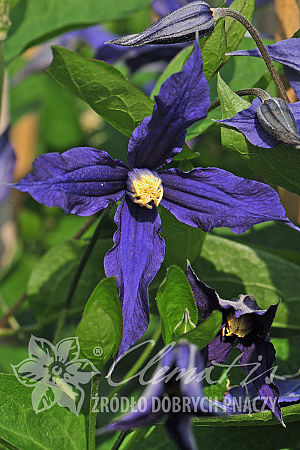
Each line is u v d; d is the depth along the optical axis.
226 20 0.46
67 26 0.49
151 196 0.42
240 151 0.45
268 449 0.47
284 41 0.44
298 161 0.45
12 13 0.49
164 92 0.41
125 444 0.47
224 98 0.43
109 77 0.43
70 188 0.41
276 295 0.50
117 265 0.42
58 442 0.44
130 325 0.41
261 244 0.54
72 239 0.53
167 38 0.43
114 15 0.49
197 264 0.51
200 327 0.40
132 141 0.42
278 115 0.42
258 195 0.42
